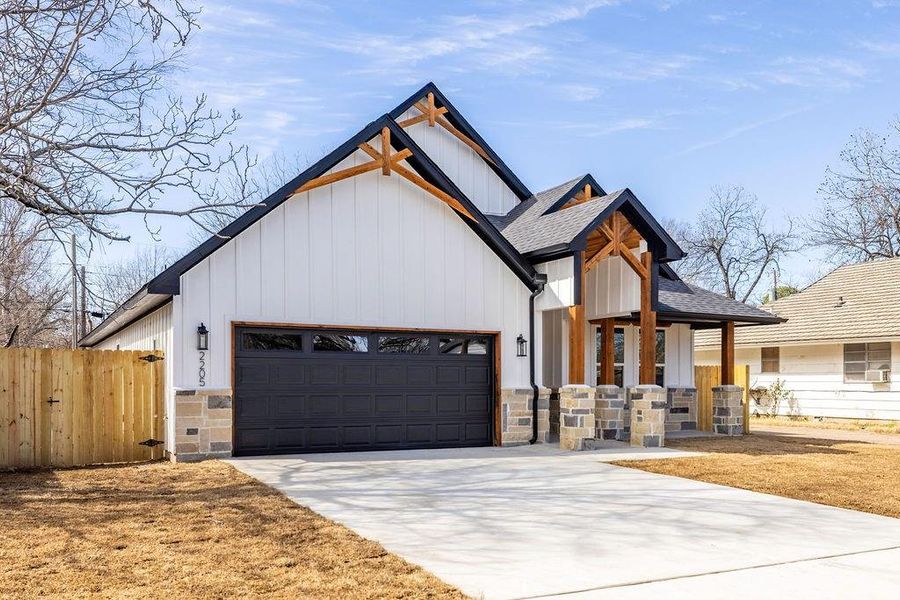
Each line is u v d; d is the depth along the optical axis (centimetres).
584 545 663
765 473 1106
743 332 2520
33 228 1652
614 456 1294
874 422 2125
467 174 1958
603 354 1622
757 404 2519
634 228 1483
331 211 1320
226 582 538
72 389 1185
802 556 636
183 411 1186
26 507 806
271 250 1266
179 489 919
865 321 2164
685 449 1431
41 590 517
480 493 913
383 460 1211
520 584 545
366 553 619
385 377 1363
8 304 1948
